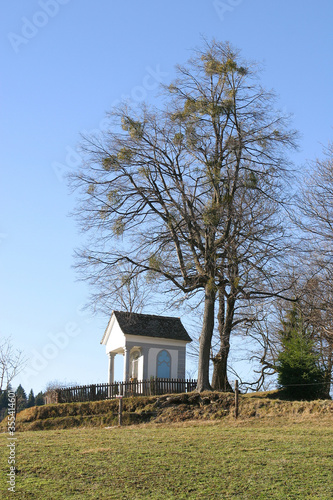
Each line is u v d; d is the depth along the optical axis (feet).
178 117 111.04
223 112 109.29
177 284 108.68
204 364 106.73
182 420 95.20
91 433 81.41
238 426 84.94
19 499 49.29
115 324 131.95
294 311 124.98
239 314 122.52
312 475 53.98
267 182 113.70
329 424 81.56
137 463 58.39
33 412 107.76
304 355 112.16
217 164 109.50
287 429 78.28
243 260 111.14
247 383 140.36
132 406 101.91
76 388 114.01
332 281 129.08
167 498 48.96
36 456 62.49
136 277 110.11
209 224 105.91
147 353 126.21
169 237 112.27
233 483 52.21
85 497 49.57
